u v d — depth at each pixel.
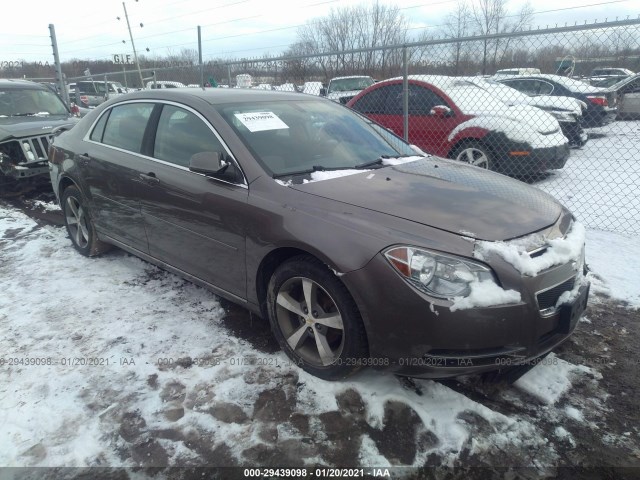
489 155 6.55
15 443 2.28
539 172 6.66
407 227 2.36
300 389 2.63
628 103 10.27
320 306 2.63
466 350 2.22
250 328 3.25
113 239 4.10
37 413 2.46
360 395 2.57
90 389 2.64
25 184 7.25
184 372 2.78
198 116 3.24
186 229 3.23
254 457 2.21
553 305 2.39
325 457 2.21
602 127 9.77
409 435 2.32
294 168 3.00
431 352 2.26
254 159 2.91
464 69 6.84
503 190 2.92
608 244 4.66
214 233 3.02
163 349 3.00
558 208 2.90
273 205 2.69
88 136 4.22
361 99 7.67
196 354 2.95
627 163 8.20
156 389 2.64
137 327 3.26
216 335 3.16
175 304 3.59
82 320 3.35
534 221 2.56
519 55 6.17
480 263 2.21
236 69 8.88
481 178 3.14
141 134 3.66
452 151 6.88
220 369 2.80
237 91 3.72
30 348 3.02
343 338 2.49
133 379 2.72
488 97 7.20
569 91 9.74
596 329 3.22
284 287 2.74
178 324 3.30
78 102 12.01
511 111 6.94
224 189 2.93
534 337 2.28
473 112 6.70
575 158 8.84
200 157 2.86
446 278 2.20
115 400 2.55
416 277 2.21
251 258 2.83
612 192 6.57
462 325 2.17
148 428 2.37
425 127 7.03
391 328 2.28
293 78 8.68
